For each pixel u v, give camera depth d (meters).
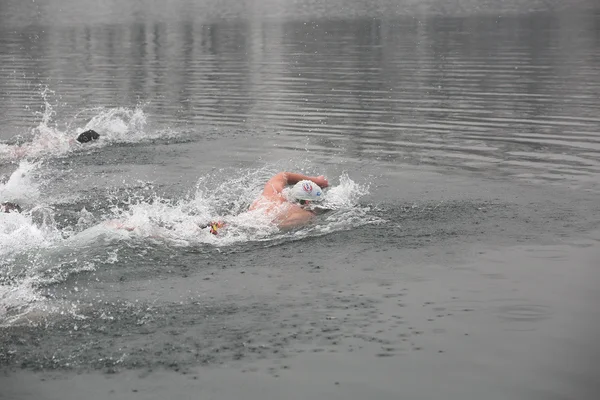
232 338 5.38
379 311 5.79
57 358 5.13
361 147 12.04
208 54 26.44
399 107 15.64
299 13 44.62
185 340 5.36
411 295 6.10
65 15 45.09
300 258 7.04
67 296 6.21
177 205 8.99
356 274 6.61
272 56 25.41
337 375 4.80
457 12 42.25
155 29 36.41
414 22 37.31
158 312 5.87
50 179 10.39
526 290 6.15
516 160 10.84
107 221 7.77
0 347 5.31
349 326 5.53
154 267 6.84
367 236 7.63
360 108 15.66
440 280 6.42
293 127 13.84
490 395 4.53
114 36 33.41
